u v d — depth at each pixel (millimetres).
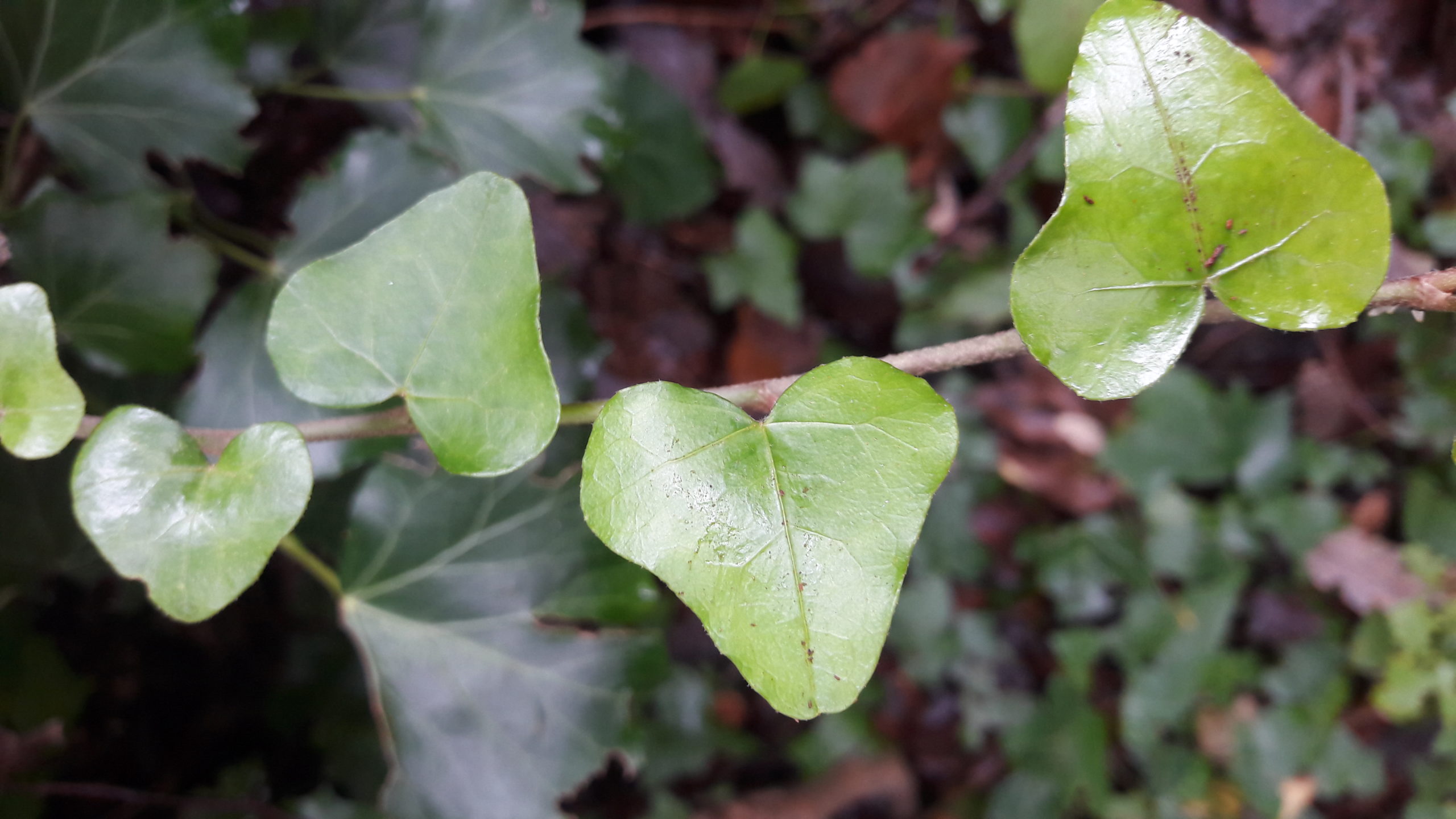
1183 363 434
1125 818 445
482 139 282
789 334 452
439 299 163
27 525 262
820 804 441
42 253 220
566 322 275
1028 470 450
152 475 158
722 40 416
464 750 244
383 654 241
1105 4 146
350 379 163
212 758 336
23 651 277
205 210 279
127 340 229
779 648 144
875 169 433
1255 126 146
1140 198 149
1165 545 437
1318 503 413
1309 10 310
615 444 150
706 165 399
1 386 160
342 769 327
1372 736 430
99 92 233
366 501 234
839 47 420
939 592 448
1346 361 396
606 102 291
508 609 242
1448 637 387
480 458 160
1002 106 409
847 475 148
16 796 279
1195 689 436
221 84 236
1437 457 391
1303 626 432
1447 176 318
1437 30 304
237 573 156
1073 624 468
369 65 282
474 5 277
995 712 456
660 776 410
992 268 428
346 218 247
